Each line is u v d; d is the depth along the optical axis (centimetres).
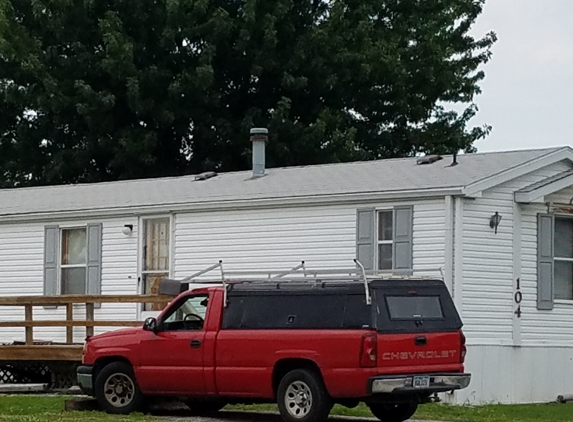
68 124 3941
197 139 3853
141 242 2398
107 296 2117
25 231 2575
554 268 2180
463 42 4331
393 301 1494
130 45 3706
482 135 4253
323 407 1489
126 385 1698
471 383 2006
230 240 2278
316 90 3891
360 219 2103
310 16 4022
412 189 2020
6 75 3934
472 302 2011
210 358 1596
